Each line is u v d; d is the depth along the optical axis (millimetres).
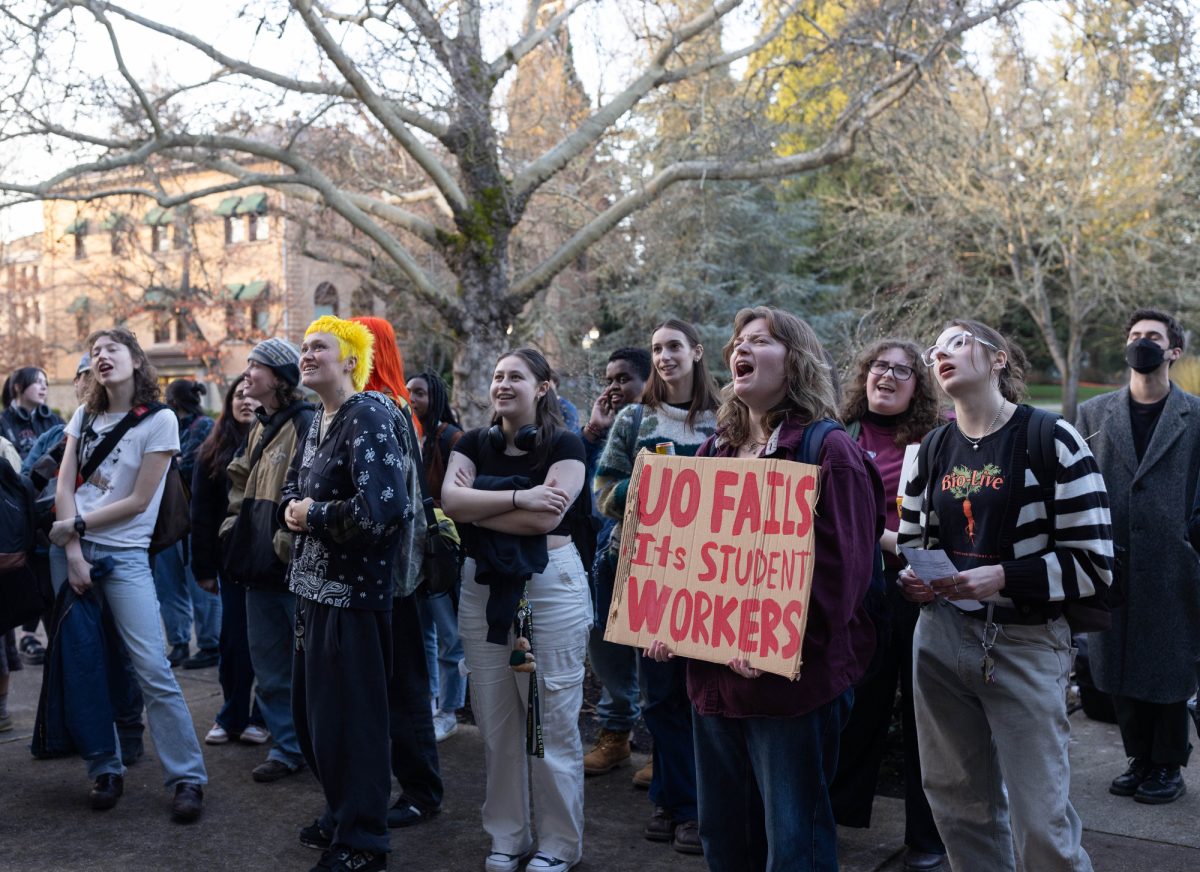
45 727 4496
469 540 3896
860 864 3922
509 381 3922
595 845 4191
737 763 2951
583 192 15797
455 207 10422
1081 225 21641
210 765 5086
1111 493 4582
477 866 3998
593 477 4887
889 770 4848
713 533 2941
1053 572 2898
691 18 10953
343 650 3689
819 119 12125
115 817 4457
